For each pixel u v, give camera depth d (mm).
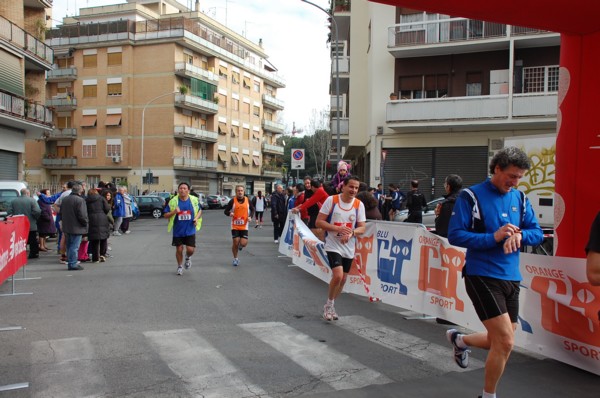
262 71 71938
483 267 3846
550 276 5152
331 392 4328
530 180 13680
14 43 25703
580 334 4867
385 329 6414
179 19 53375
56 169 56875
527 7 5531
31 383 4441
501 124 23375
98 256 12438
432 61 25438
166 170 53875
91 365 4914
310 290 8953
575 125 6219
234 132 65438
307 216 11609
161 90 53812
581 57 6180
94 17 57500
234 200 11969
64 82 56156
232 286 9258
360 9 29688
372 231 7883
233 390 4348
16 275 10438
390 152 25891
